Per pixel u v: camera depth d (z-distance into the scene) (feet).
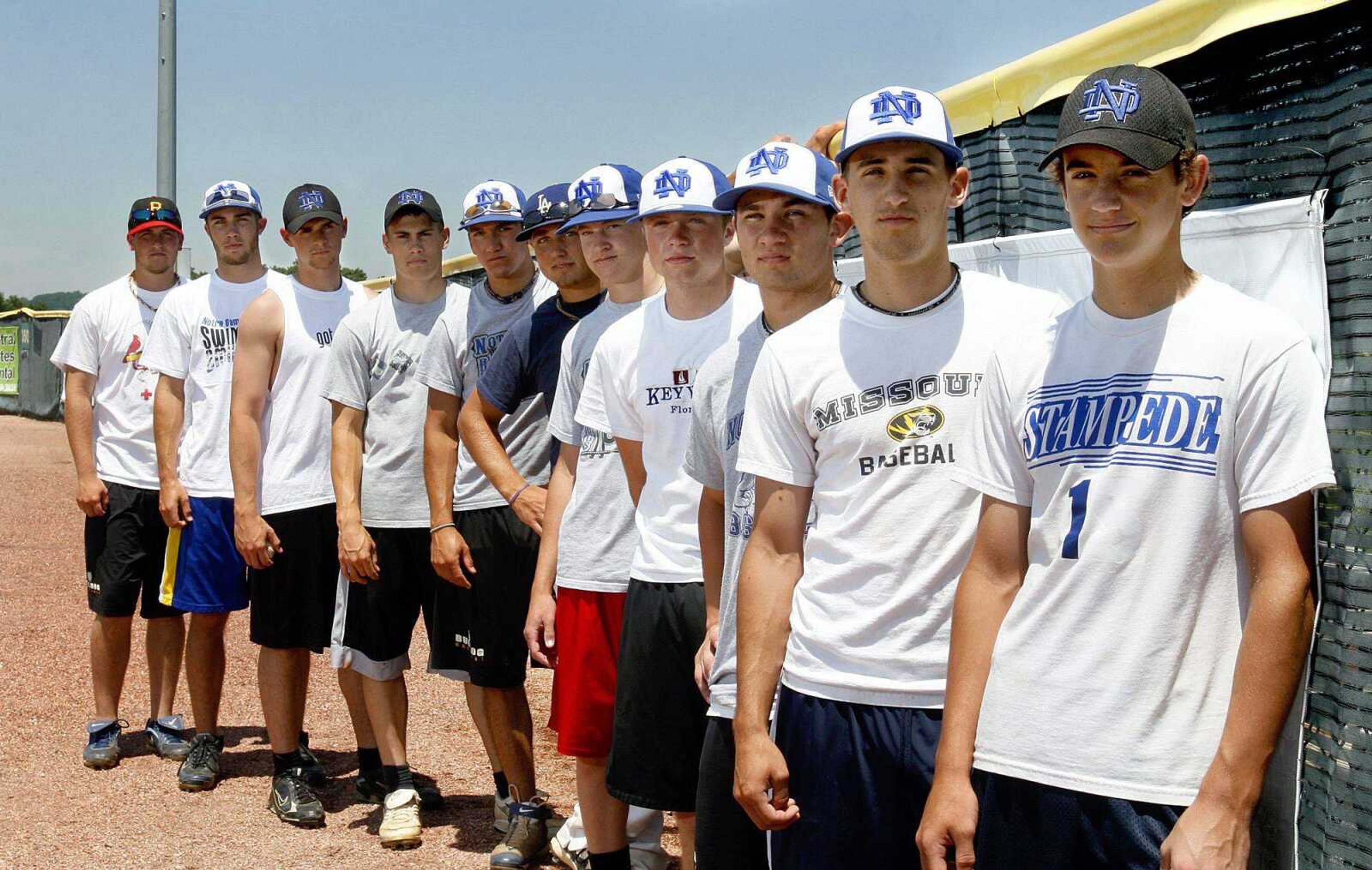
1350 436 7.18
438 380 13.20
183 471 15.74
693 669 10.14
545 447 13.46
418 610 14.33
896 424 7.42
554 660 11.80
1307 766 7.58
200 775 15.65
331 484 14.87
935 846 6.55
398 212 13.93
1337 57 7.39
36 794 15.48
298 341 14.82
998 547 6.73
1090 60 9.39
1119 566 6.07
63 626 24.71
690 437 9.51
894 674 7.36
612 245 11.53
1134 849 5.92
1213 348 6.02
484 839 13.87
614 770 10.44
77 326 16.96
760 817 7.69
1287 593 5.66
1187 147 6.05
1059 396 6.43
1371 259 6.99
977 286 7.66
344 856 13.34
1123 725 5.99
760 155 8.74
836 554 7.59
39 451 66.49
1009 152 10.75
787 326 8.47
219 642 15.94
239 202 15.83
